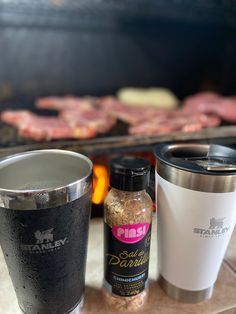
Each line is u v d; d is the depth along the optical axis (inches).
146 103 50.8
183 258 14.0
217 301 15.5
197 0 50.9
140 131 35.1
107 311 14.8
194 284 14.6
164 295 15.7
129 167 12.8
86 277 16.9
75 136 33.5
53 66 54.5
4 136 33.7
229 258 18.3
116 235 13.6
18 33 49.6
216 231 13.0
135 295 14.7
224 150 14.9
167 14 52.2
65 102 50.2
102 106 48.8
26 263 11.6
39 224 10.8
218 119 41.0
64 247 11.7
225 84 61.9
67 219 11.3
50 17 49.7
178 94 61.2
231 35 57.7
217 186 12.0
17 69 52.2
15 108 46.9
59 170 14.6
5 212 10.8
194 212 12.7
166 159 13.5
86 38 54.2
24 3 46.8
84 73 57.2
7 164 13.1
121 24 53.7
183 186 12.5
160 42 58.1
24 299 13.0
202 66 62.0
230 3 51.9
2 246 12.1
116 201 13.6
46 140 31.5
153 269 17.5
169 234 14.0
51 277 12.0
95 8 49.7
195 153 15.5
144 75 61.1
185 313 14.8
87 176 12.0
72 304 13.5
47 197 10.5
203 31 57.9
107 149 29.4
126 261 13.9
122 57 58.0
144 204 13.6
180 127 36.1
